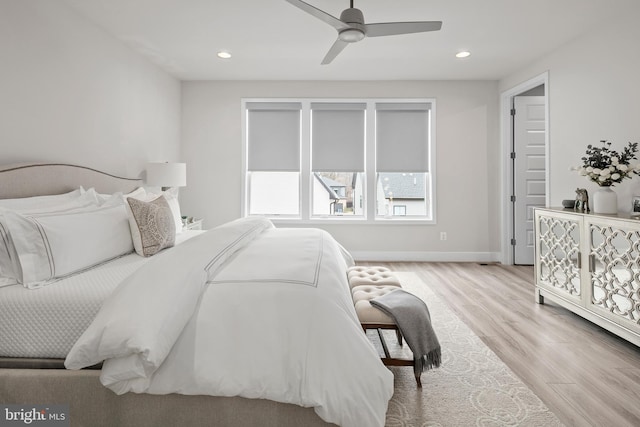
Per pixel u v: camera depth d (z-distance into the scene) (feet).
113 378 4.43
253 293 5.12
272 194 18.08
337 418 4.38
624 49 10.35
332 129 17.61
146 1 9.78
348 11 8.16
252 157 17.75
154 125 14.90
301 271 5.84
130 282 4.98
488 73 16.24
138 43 12.68
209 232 7.61
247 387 4.53
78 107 10.29
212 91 17.47
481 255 17.54
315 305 5.02
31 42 8.63
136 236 8.02
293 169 17.69
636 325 7.82
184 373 4.58
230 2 9.91
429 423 5.51
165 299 4.66
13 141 8.18
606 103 11.00
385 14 10.52
